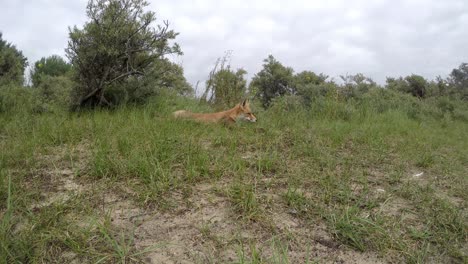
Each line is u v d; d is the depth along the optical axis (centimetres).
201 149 412
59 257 219
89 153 405
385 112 1049
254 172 367
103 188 309
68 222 253
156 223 261
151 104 775
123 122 579
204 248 234
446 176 410
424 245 251
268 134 537
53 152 413
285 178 354
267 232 255
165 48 782
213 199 299
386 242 249
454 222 279
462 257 239
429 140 661
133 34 721
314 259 229
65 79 885
